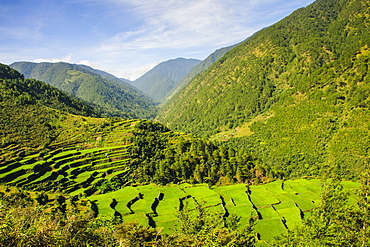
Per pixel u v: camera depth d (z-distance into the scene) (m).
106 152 137.88
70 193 101.00
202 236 36.31
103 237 34.66
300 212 96.56
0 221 25.09
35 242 24.20
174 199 101.62
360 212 34.16
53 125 159.50
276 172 150.25
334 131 175.75
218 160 151.12
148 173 132.25
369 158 36.31
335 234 34.31
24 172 105.00
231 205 99.69
